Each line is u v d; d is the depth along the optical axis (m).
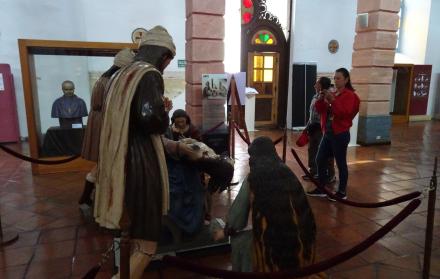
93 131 3.51
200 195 3.05
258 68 9.72
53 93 5.58
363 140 7.71
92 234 3.40
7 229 3.48
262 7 9.43
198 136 4.09
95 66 5.71
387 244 3.24
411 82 11.16
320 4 9.57
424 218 3.82
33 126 5.17
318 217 3.85
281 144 7.71
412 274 2.76
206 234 2.99
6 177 5.22
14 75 7.58
